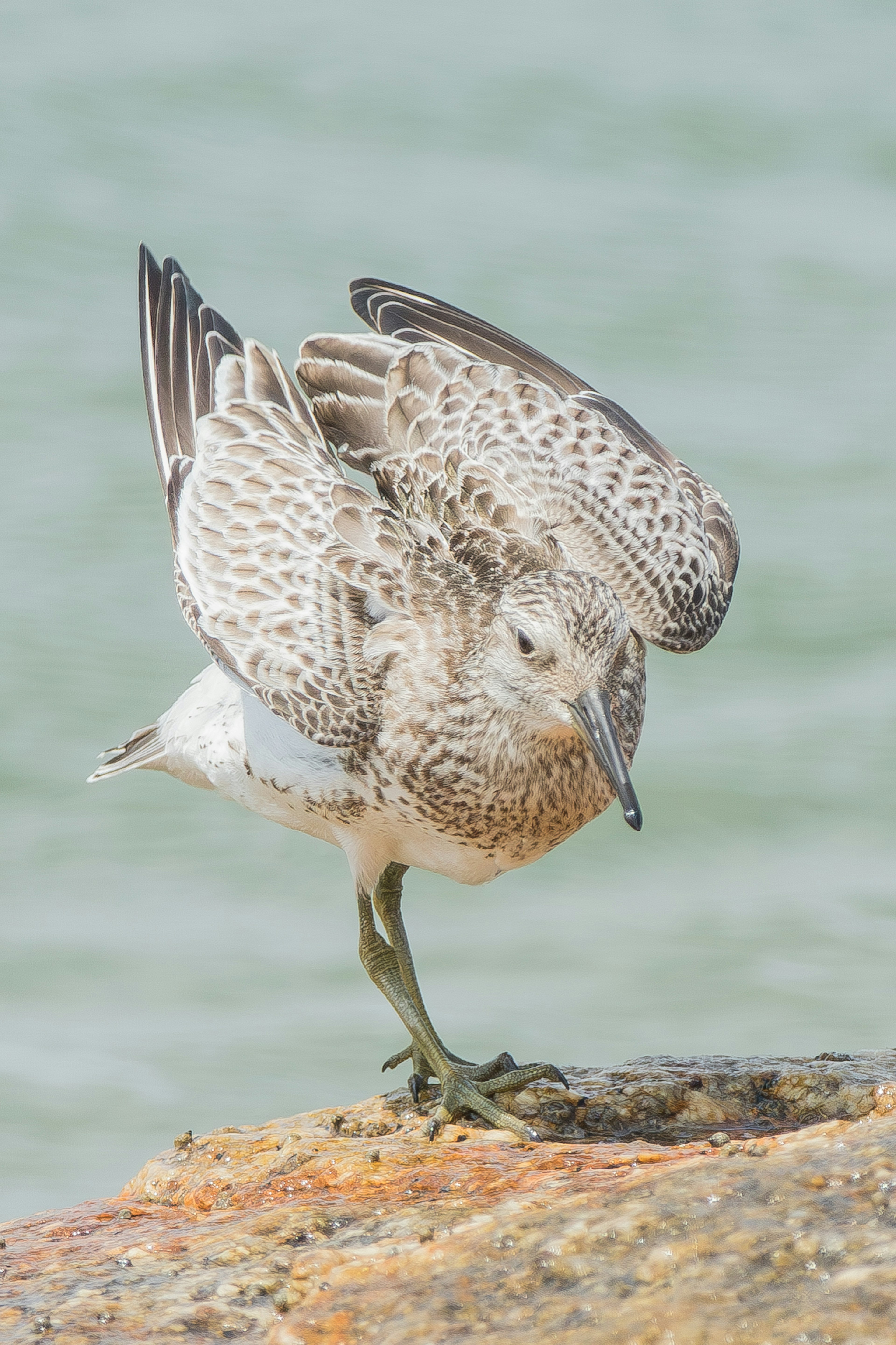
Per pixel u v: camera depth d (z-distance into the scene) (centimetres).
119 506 2880
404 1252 736
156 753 1137
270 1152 944
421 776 1002
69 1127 1691
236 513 1075
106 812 2334
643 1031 1841
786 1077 1004
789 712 2558
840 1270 655
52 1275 773
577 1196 755
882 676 2642
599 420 1149
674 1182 725
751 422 3150
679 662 2725
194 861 2238
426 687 994
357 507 1061
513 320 3362
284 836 2295
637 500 1123
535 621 961
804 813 2336
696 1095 994
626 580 1102
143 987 1955
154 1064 1811
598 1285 675
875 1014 1866
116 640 2608
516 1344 651
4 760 2389
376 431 1137
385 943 1085
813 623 2759
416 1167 874
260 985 1958
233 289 3294
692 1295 656
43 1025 1869
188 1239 803
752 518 2909
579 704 963
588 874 2244
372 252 3531
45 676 2508
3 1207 1566
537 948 2031
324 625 1022
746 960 1994
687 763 2438
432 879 2241
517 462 1113
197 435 1109
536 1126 977
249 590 1049
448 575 1027
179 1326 718
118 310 3362
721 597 1155
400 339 1212
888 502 2945
